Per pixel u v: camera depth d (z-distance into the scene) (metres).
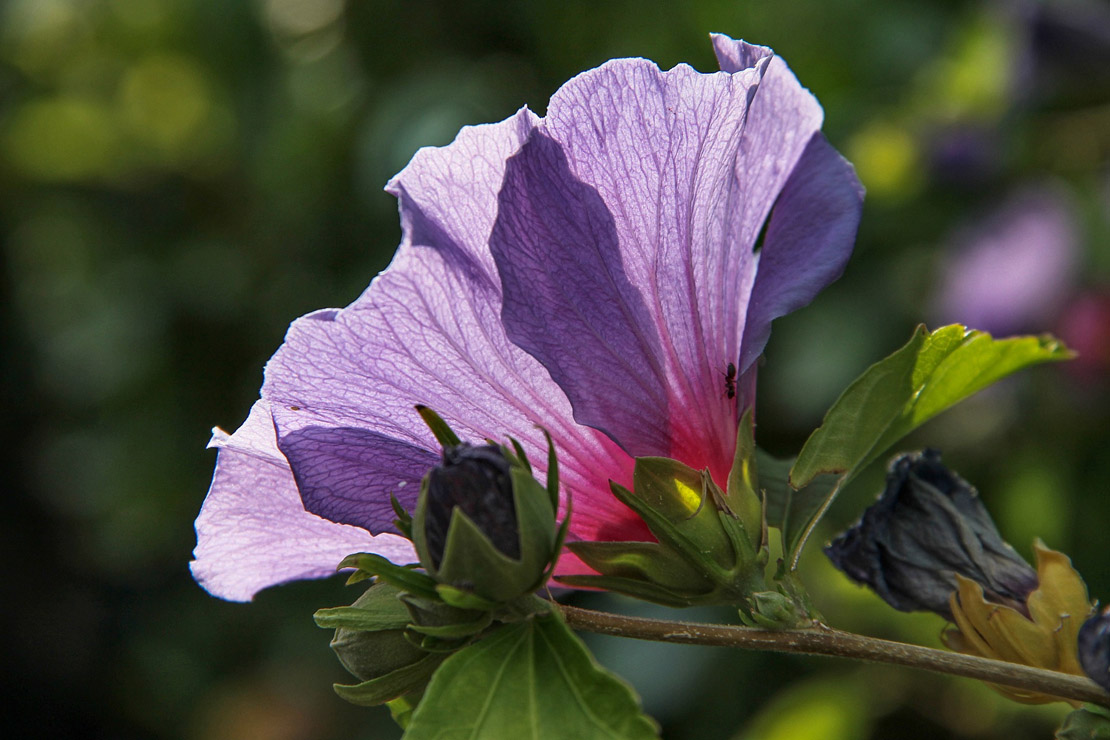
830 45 0.84
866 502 0.75
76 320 1.17
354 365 0.44
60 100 1.26
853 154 0.82
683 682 0.77
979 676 0.44
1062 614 0.45
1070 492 0.74
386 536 0.45
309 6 0.97
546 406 0.45
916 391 0.47
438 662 0.44
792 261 0.45
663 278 0.44
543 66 0.88
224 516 0.46
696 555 0.44
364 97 0.92
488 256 0.44
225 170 1.08
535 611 0.43
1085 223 0.74
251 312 1.01
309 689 1.10
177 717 1.21
